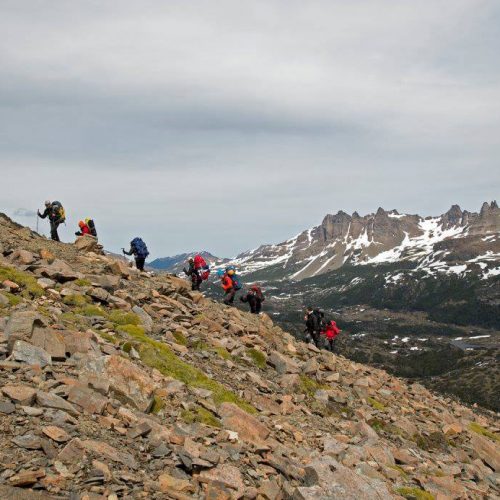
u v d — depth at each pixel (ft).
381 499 36.47
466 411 94.99
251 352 66.90
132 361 44.60
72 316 50.44
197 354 57.47
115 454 28.04
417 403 84.02
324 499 32.63
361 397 71.97
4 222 84.84
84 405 32.53
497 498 52.80
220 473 30.55
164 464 29.48
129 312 59.00
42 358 36.78
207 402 42.11
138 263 96.89
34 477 23.44
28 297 51.39
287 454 38.86
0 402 28.81
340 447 45.73
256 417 45.68
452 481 49.11
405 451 55.93
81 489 24.11
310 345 93.81
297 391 62.18
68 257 77.36
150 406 37.29
